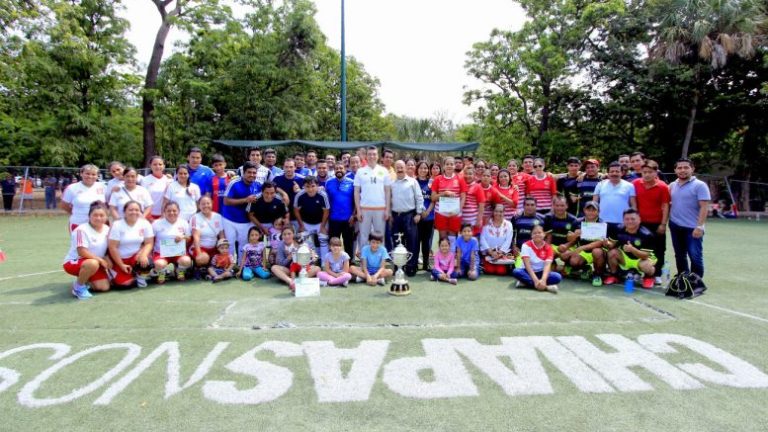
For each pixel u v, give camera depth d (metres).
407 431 2.54
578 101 20.17
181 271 5.97
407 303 4.93
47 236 10.41
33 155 19.59
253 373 3.23
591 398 2.93
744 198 16.97
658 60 17.66
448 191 6.23
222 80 19.66
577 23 19.38
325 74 27.17
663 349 3.70
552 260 5.92
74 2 18.36
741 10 16.25
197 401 2.86
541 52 19.73
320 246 6.64
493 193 6.98
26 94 18.14
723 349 3.71
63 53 17.88
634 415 2.73
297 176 7.12
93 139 19.16
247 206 6.38
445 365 3.37
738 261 7.72
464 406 2.81
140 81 20.30
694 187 5.55
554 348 3.70
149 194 6.25
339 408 2.78
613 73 18.83
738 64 17.39
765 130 18.58
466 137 31.59
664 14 17.52
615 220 6.11
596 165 6.80
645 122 19.83
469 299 5.12
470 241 6.20
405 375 3.21
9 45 14.05
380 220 6.43
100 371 3.26
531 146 21.44
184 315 4.47
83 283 5.12
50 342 3.77
